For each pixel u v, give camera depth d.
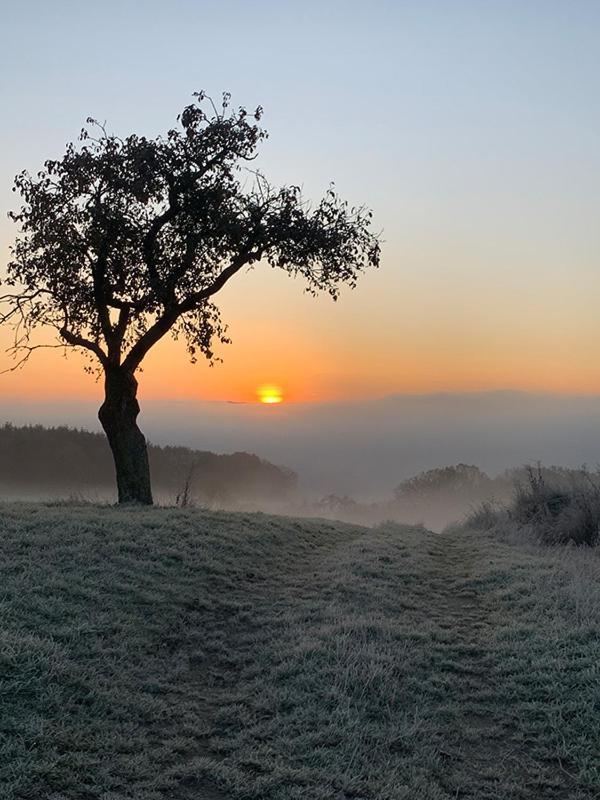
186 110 17.27
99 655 6.87
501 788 5.13
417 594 10.77
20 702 5.50
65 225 17.34
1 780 4.56
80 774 4.85
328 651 7.36
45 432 93.94
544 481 22.16
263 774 5.13
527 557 13.48
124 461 17.25
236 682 7.07
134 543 10.98
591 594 9.36
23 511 13.09
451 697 6.72
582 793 5.04
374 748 5.60
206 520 14.09
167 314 17.55
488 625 8.95
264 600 9.88
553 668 7.02
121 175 16.98
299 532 15.81
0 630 6.52
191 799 4.79
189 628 8.42
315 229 17.47
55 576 8.66
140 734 5.60
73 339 17.61
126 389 17.42
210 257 18.33
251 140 17.69
